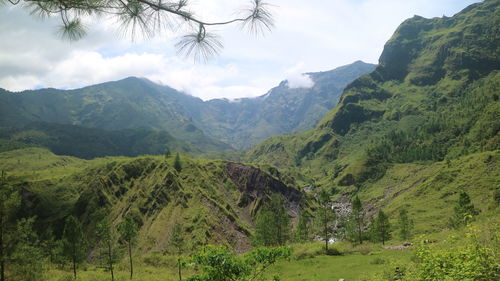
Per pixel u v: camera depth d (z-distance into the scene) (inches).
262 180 7229.3
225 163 7593.5
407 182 7657.5
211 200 5743.1
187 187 6092.5
